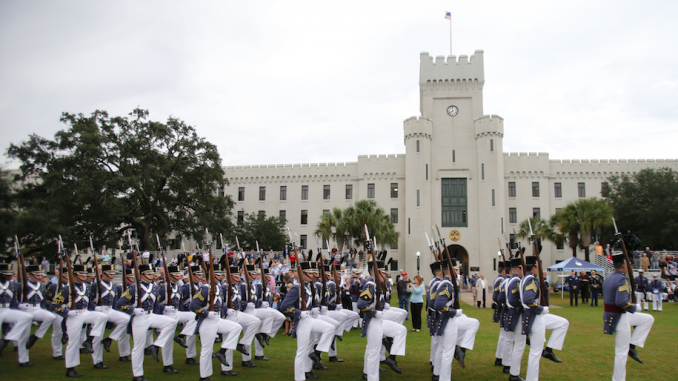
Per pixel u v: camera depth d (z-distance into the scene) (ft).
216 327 32.94
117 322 37.47
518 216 165.68
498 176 158.71
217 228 138.92
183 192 136.98
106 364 38.83
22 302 37.60
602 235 142.10
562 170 168.86
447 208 163.02
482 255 156.97
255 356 40.32
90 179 114.62
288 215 182.60
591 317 67.97
